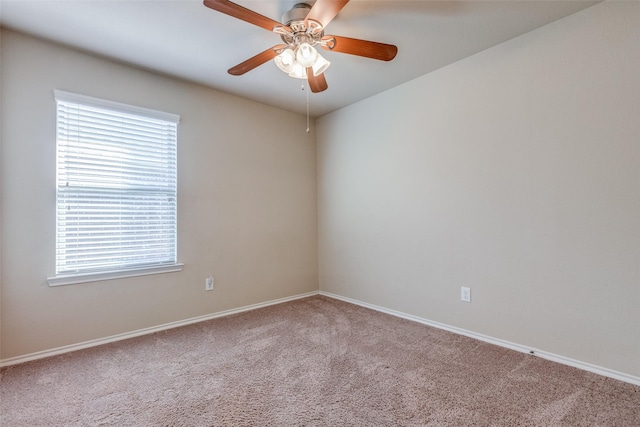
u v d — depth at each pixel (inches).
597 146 73.7
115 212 97.4
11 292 81.3
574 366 77.2
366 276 131.5
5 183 80.7
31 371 77.2
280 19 77.3
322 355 85.7
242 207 127.9
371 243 129.0
